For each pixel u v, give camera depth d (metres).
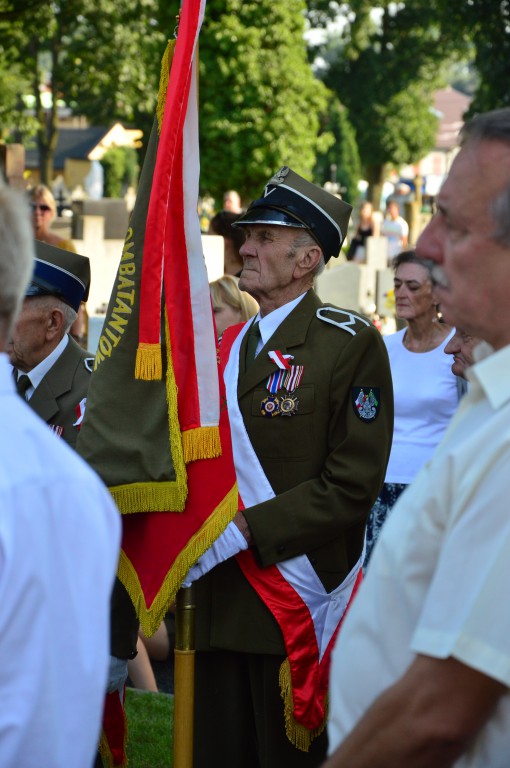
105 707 5.89
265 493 5.45
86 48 47.78
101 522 2.83
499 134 2.68
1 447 2.67
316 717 5.43
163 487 5.08
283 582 5.41
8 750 2.55
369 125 62.41
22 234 2.79
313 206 5.66
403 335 8.47
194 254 5.17
